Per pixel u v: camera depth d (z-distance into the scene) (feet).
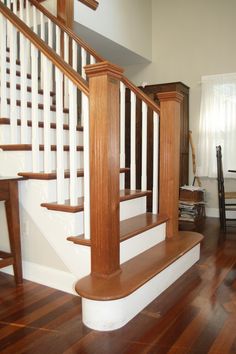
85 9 12.23
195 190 13.55
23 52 7.14
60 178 6.58
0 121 7.41
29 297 6.40
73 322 5.47
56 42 10.27
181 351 4.68
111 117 5.57
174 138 8.16
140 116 14.16
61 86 6.48
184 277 7.50
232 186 14.74
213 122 14.87
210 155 14.97
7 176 7.08
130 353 4.63
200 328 5.29
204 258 8.93
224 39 14.82
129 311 5.52
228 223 13.91
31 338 4.99
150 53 16.51
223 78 14.58
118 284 5.49
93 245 5.85
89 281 5.61
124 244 6.59
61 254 6.64
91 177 5.74
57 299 6.31
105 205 5.63
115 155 5.74
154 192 8.79
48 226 6.78
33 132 6.95
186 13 15.70
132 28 15.01
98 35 13.08
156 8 16.48
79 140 9.32
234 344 4.85
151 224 7.52
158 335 5.09
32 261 7.20
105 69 5.35
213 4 15.03
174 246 7.72
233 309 5.94
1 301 6.22
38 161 7.02
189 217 13.58
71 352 4.65
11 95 7.36
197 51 15.48
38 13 10.82
